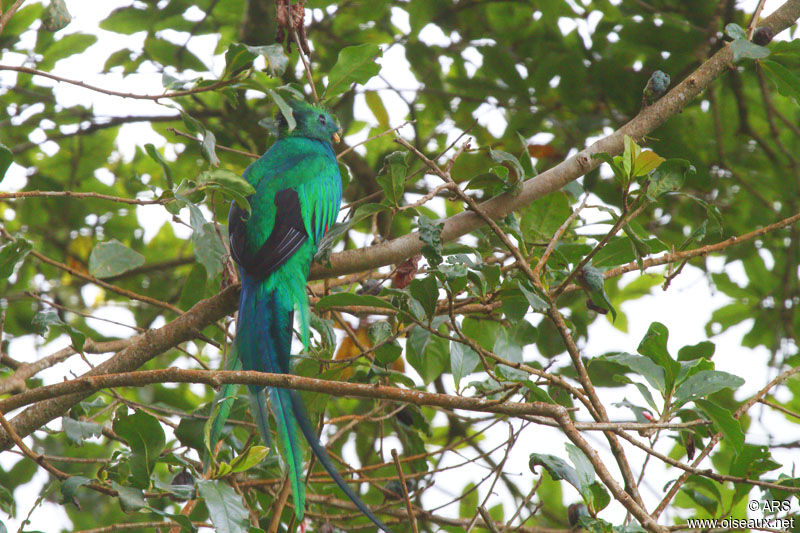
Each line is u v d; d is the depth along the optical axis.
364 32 15.37
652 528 6.13
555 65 14.27
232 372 6.26
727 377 7.37
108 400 10.20
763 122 15.73
